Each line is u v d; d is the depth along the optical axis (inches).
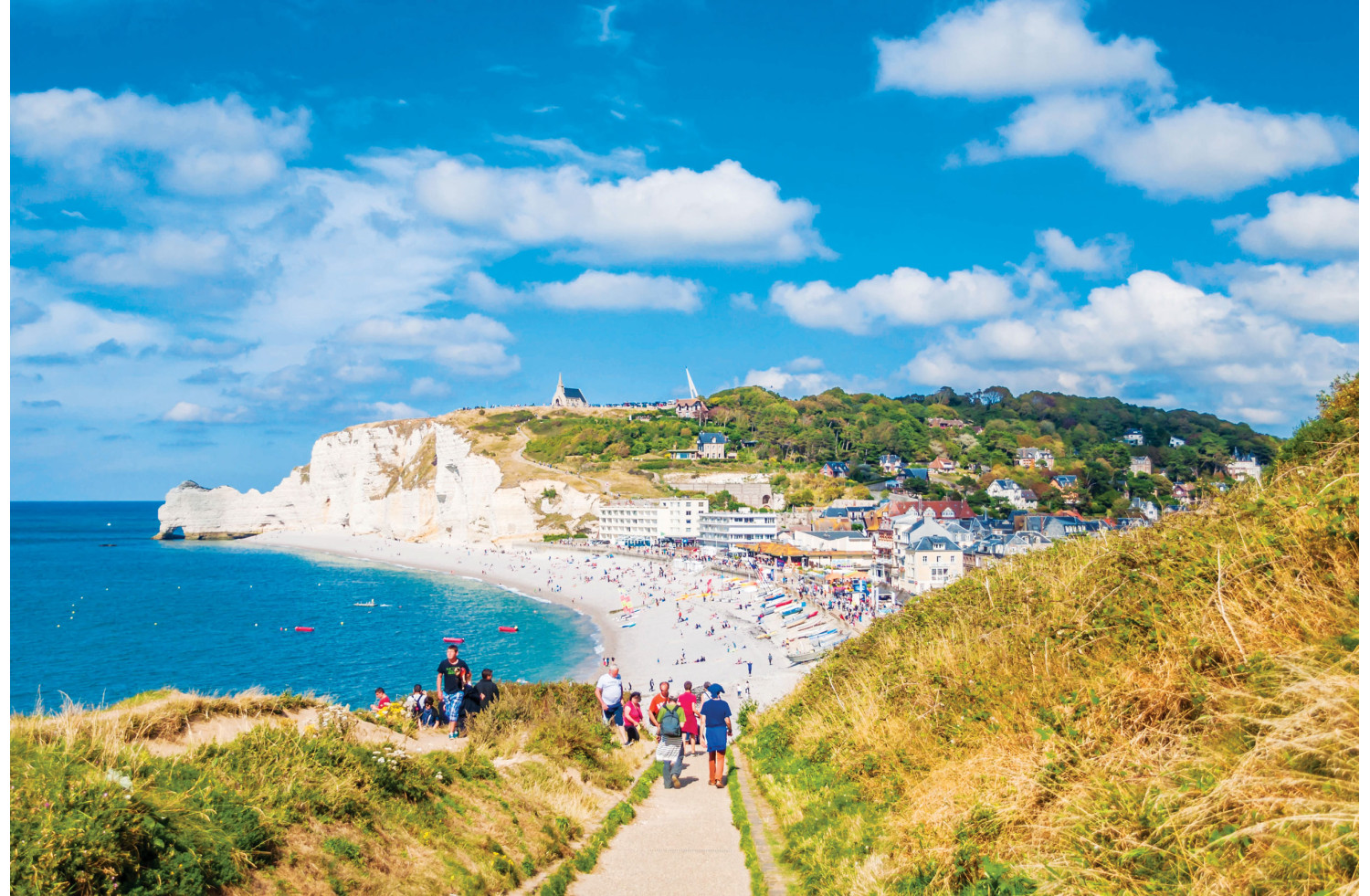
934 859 252.7
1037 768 256.5
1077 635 320.5
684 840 382.9
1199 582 275.6
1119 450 7751.0
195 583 4845.0
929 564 3181.6
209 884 211.0
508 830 336.8
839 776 390.9
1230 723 209.9
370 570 5605.3
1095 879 197.9
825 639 2603.3
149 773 239.0
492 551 6205.7
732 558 4990.2
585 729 553.9
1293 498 271.6
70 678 2257.6
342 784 287.1
